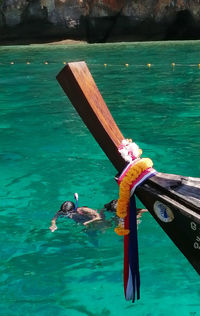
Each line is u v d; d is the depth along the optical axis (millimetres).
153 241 4914
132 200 2537
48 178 6680
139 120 9766
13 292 4133
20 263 4598
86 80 2463
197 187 2432
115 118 10023
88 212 5398
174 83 14125
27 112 10883
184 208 2328
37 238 5062
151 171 2506
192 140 8203
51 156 7617
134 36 29297
